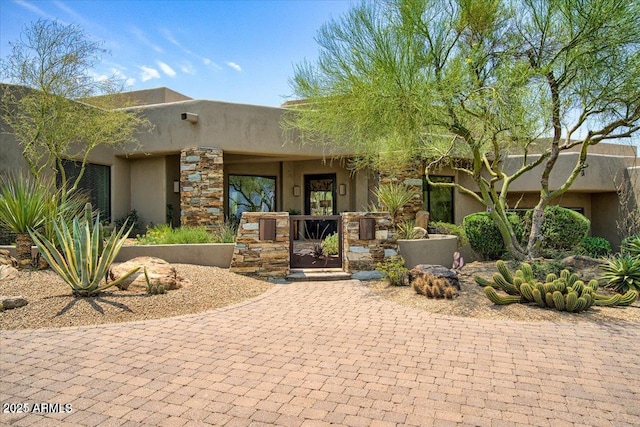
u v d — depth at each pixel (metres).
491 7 8.02
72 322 5.69
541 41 8.43
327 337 5.31
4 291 6.56
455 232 13.72
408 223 12.81
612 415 3.36
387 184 14.00
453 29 8.39
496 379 4.05
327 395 3.67
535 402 3.58
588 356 4.71
